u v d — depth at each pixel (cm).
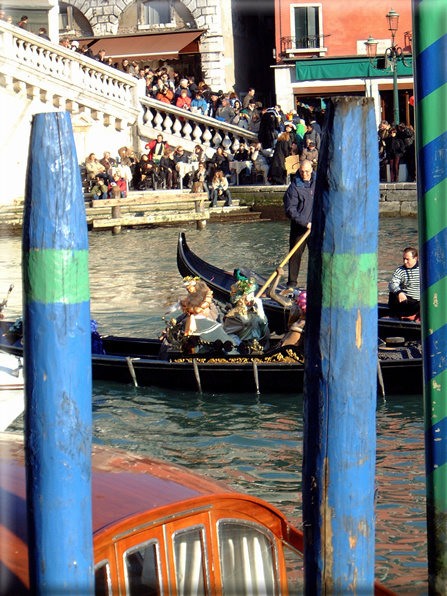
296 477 859
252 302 1272
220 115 3797
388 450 929
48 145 309
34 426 316
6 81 3266
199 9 4291
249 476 867
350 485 330
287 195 1769
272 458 919
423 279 333
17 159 3309
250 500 440
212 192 3328
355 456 329
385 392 1139
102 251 2588
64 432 315
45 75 3362
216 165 3456
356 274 322
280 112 3550
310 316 330
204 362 1203
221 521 430
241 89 4556
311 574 339
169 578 408
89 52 3850
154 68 4462
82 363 317
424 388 338
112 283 2023
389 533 710
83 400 319
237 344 1233
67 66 3484
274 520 455
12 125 3284
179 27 4372
